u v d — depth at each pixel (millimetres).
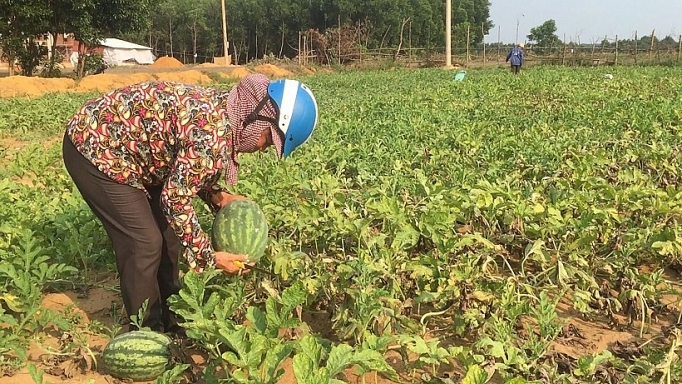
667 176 8047
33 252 4746
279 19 92000
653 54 46938
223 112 3816
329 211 5277
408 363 3996
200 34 92875
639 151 8703
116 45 74812
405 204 6203
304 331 4086
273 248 4664
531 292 4820
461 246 5008
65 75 39688
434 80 30562
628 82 23672
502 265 5703
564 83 24125
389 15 85875
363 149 9133
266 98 3854
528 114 14617
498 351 3682
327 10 88500
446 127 11797
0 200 6875
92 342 4461
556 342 4469
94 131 3979
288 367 4082
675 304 5082
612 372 3877
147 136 3926
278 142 3889
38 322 4418
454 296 4504
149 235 4191
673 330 4434
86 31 33000
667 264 5738
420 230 5090
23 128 15281
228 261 4094
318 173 7898
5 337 4223
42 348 4215
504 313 4488
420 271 4547
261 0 94000
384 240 5098
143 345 3926
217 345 3709
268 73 41312
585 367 3639
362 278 4172
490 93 20656
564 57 48000
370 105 17094
